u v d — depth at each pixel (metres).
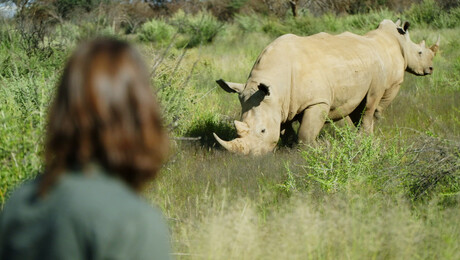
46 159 2.64
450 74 24.88
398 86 15.83
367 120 15.26
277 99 12.44
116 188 2.51
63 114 2.54
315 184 9.96
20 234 2.51
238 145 11.75
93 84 2.51
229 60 30.91
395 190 9.53
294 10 51.59
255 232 6.82
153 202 8.72
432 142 10.12
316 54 13.48
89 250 2.40
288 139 14.14
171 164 10.91
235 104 19.08
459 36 37.66
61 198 2.48
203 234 6.82
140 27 48.78
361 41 14.80
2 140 6.80
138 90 2.57
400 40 16.00
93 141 2.54
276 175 10.80
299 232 6.75
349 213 7.64
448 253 6.70
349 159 10.29
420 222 7.67
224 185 10.20
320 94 13.13
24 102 9.77
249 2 66.88
